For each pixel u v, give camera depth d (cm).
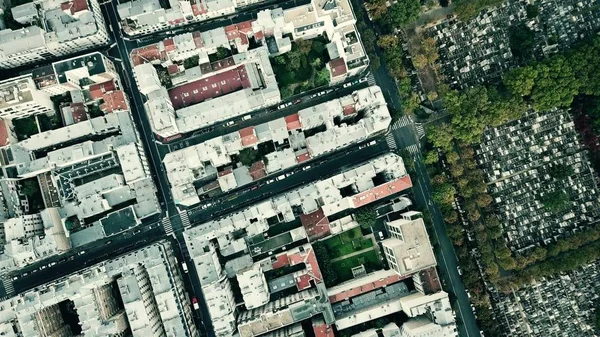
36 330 19638
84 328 19988
